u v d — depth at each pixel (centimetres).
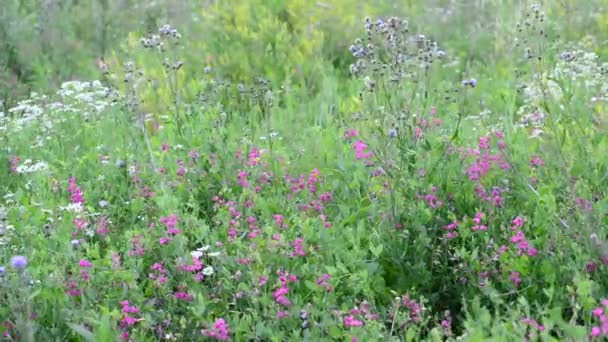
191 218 502
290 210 523
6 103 871
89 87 806
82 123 754
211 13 977
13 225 505
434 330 376
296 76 886
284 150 638
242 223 506
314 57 905
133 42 929
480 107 741
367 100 579
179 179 583
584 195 473
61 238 483
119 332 398
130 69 705
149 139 710
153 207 536
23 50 957
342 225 488
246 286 412
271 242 451
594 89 644
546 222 459
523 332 369
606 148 512
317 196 542
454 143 551
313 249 457
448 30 974
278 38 910
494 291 414
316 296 434
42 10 1010
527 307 382
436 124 579
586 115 568
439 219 488
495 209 488
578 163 508
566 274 427
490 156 527
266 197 555
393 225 477
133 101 693
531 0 872
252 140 643
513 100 700
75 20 1000
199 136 648
